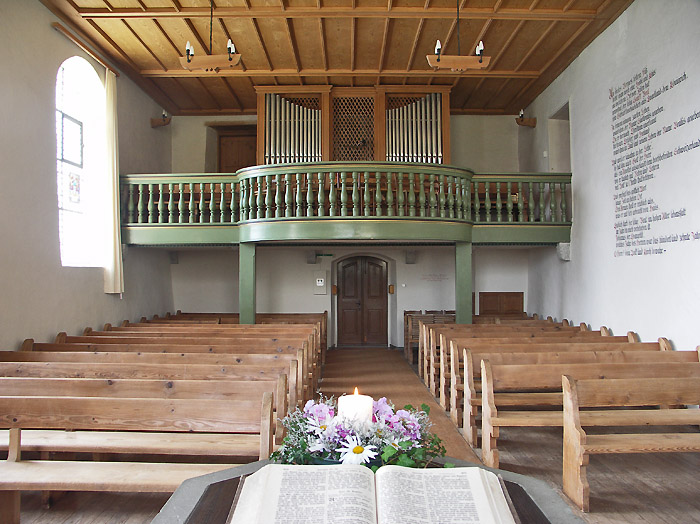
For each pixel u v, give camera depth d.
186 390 3.82
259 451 3.28
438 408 6.65
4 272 6.15
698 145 5.76
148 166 10.76
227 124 12.20
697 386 4.09
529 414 4.41
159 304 11.23
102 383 3.92
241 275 8.88
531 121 11.04
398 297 12.36
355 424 2.10
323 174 8.16
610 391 4.05
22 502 3.90
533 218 9.09
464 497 1.71
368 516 1.59
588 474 4.43
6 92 6.23
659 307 6.52
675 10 6.16
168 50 8.93
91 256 8.47
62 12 7.43
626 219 7.31
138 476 3.11
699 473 4.46
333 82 10.62
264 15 7.68
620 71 7.48
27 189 6.61
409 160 10.77
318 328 8.24
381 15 7.75
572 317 9.22
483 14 7.68
